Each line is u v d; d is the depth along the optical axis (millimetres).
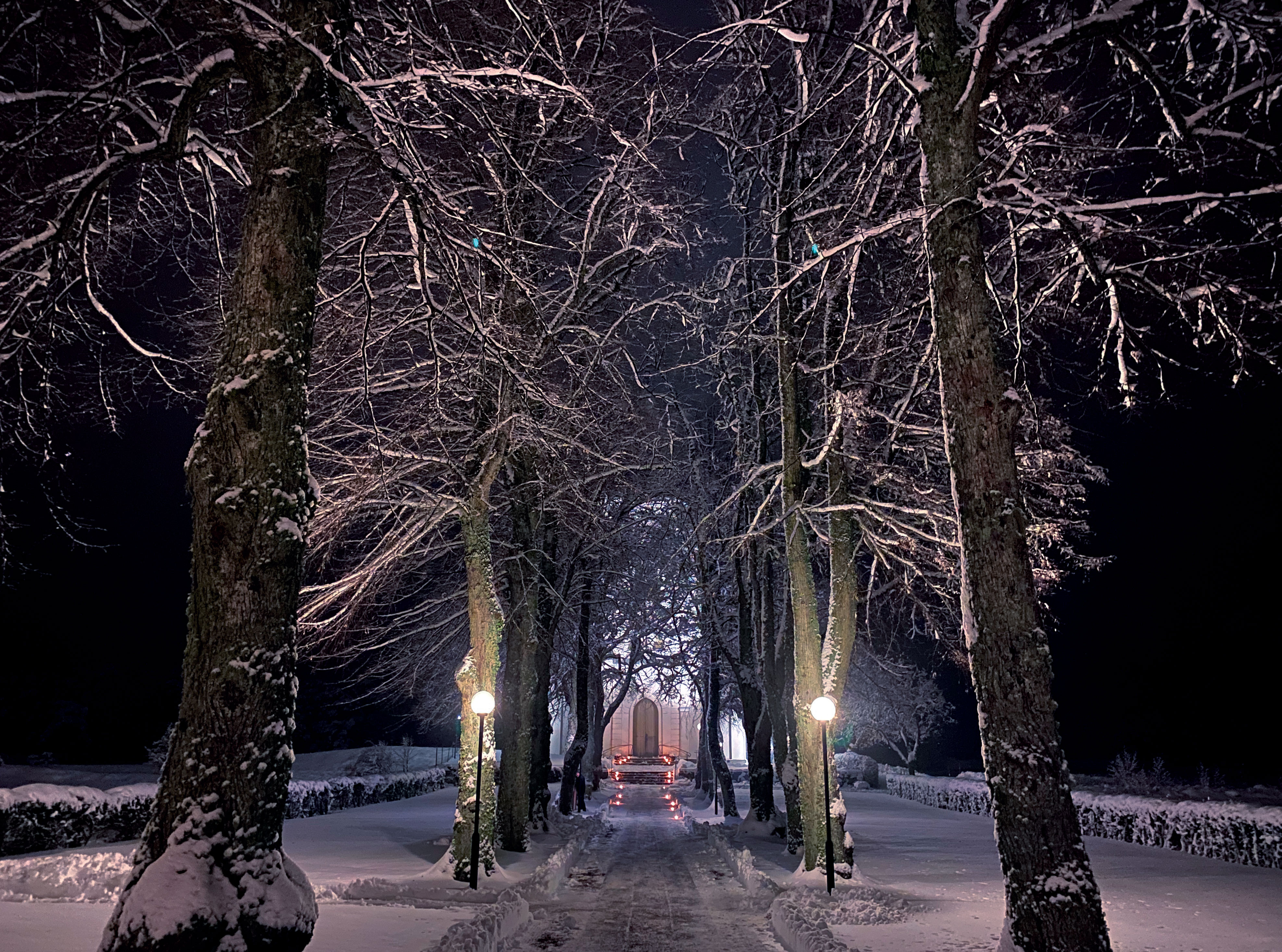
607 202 14758
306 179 6949
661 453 19703
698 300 15859
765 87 14961
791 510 14562
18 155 7098
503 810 16703
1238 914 10078
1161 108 8352
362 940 8250
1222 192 7492
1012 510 7141
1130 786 26156
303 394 6652
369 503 14078
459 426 14727
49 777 24500
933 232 7832
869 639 22188
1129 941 8664
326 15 7332
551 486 16844
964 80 7988
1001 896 11805
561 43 12172
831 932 8961
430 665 25516
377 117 7566
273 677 6000
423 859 14977
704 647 30688
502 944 9586
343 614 14703
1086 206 7883
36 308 8188
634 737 65625
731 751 65812
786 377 15555
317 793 24641
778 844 19281
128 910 5316
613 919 11812
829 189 14242
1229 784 28969
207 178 8516
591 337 15422
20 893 10336
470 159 10609
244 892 5535
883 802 34312
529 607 17344
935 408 14891
